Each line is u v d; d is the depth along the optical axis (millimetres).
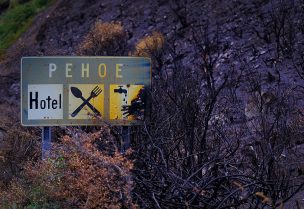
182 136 5922
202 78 9859
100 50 13422
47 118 5746
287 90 8906
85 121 5746
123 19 18359
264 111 7734
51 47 17000
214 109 8016
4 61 18953
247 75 10180
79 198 4957
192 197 5070
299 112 7645
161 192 5012
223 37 13461
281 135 6633
